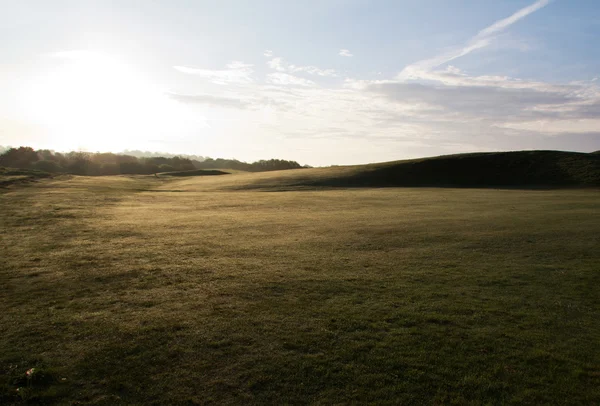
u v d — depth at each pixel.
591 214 27.61
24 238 20.34
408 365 8.41
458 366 8.41
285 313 10.95
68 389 7.41
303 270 15.07
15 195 38.56
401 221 26.42
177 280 13.73
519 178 66.50
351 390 7.57
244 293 12.49
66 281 13.52
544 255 17.20
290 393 7.45
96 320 10.32
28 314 10.69
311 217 29.19
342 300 11.98
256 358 8.59
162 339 9.32
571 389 7.67
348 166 86.81
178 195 47.84
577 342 9.52
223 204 38.34
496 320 10.66
